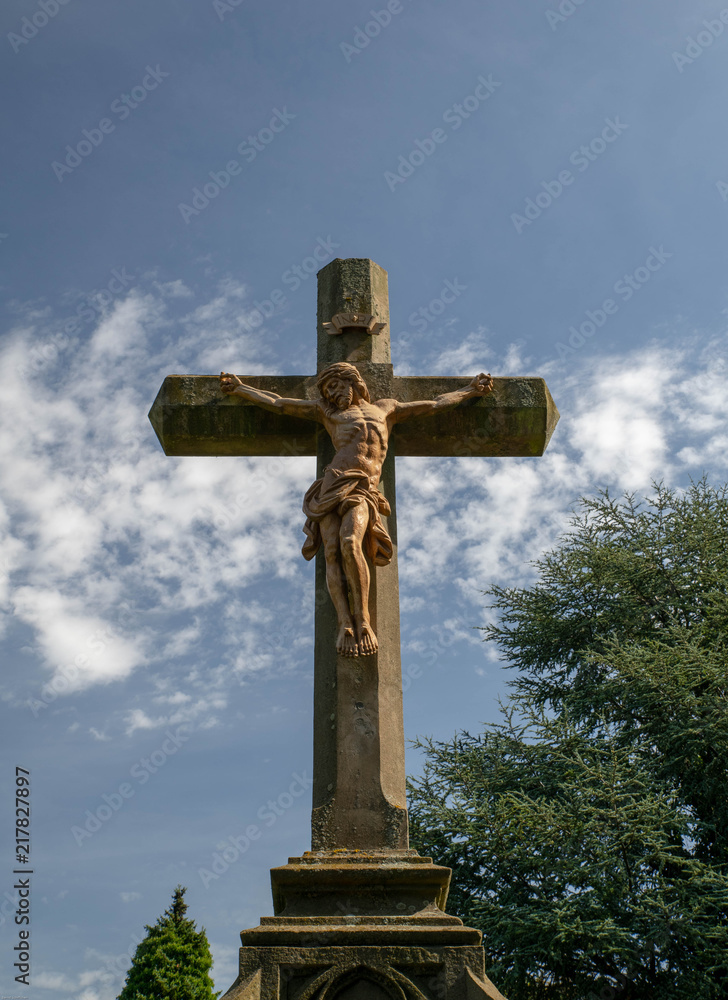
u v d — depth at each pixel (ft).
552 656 69.56
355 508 19.98
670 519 70.18
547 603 69.46
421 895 16.88
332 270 23.84
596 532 70.85
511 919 51.19
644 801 51.44
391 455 22.21
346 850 17.67
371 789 18.48
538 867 53.11
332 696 19.34
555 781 56.44
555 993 53.47
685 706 58.29
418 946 15.98
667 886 50.31
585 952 49.19
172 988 65.82
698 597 65.51
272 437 22.74
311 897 16.81
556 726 59.16
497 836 54.03
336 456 20.93
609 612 67.26
